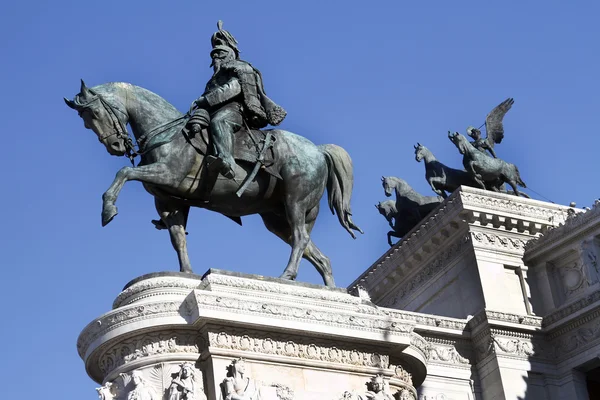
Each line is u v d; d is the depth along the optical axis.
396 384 42.53
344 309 42.19
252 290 41.44
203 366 40.12
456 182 68.69
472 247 64.25
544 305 63.81
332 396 41.00
